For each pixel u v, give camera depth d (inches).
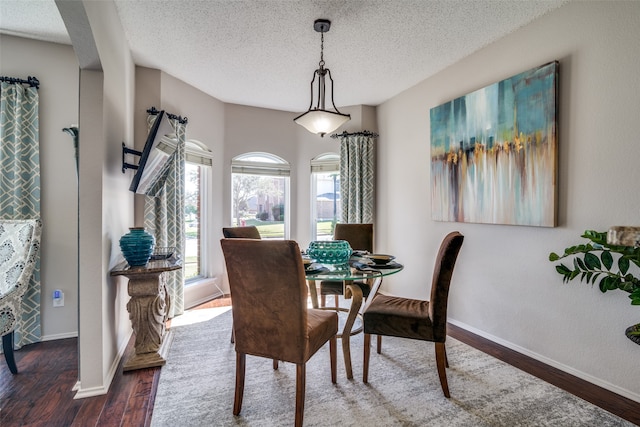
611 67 78.4
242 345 69.4
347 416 68.5
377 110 174.6
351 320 85.2
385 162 167.8
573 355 86.5
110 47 84.4
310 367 90.4
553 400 74.4
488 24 98.0
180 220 134.7
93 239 76.7
